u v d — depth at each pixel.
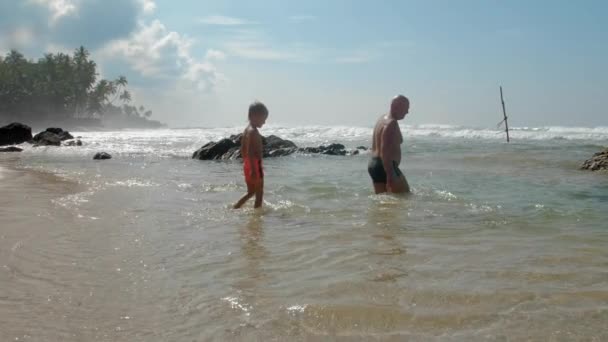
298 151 19.97
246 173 6.83
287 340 2.52
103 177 10.78
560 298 3.06
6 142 26.97
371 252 4.26
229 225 5.58
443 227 5.37
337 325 2.70
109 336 2.59
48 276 3.59
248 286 3.37
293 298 3.11
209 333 2.62
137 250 4.39
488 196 7.82
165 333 2.62
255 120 6.88
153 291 3.28
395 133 7.88
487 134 38.16
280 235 5.03
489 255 4.13
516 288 3.25
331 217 6.04
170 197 7.74
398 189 7.94
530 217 5.97
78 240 4.73
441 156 17.14
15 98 118.62
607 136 34.44
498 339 2.49
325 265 3.88
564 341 2.46
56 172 11.92
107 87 135.62
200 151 17.70
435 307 2.93
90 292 3.26
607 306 2.91
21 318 2.80
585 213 6.22
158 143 29.09
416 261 3.95
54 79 124.12
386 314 2.83
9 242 4.57
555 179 10.37
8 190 8.26
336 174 11.57
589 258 4.02
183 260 4.07
